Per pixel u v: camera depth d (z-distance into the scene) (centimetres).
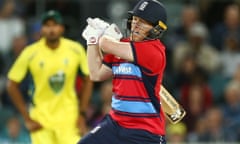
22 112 2852
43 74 2831
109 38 2012
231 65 4153
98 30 2070
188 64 3938
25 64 2839
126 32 2092
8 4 4231
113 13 4194
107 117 2069
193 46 4103
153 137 2025
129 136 2017
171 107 2127
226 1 4388
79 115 2912
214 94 4000
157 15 2034
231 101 3772
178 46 4119
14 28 4194
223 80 4047
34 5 4228
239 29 4297
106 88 3456
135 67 2009
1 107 3853
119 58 2042
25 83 3609
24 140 3569
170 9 4334
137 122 2019
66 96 2859
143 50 2002
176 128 3538
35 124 2844
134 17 2045
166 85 3928
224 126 3659
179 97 3831
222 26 4303
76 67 2870
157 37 2052
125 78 2019
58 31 2820
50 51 2844
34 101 2859
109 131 2041
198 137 3591
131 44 2005
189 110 3778
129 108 2017
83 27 4147
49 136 2844
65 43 2873
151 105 2027
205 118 3659
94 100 3822
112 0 4212
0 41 4175
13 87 2847
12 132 3566
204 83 3884
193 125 3747
